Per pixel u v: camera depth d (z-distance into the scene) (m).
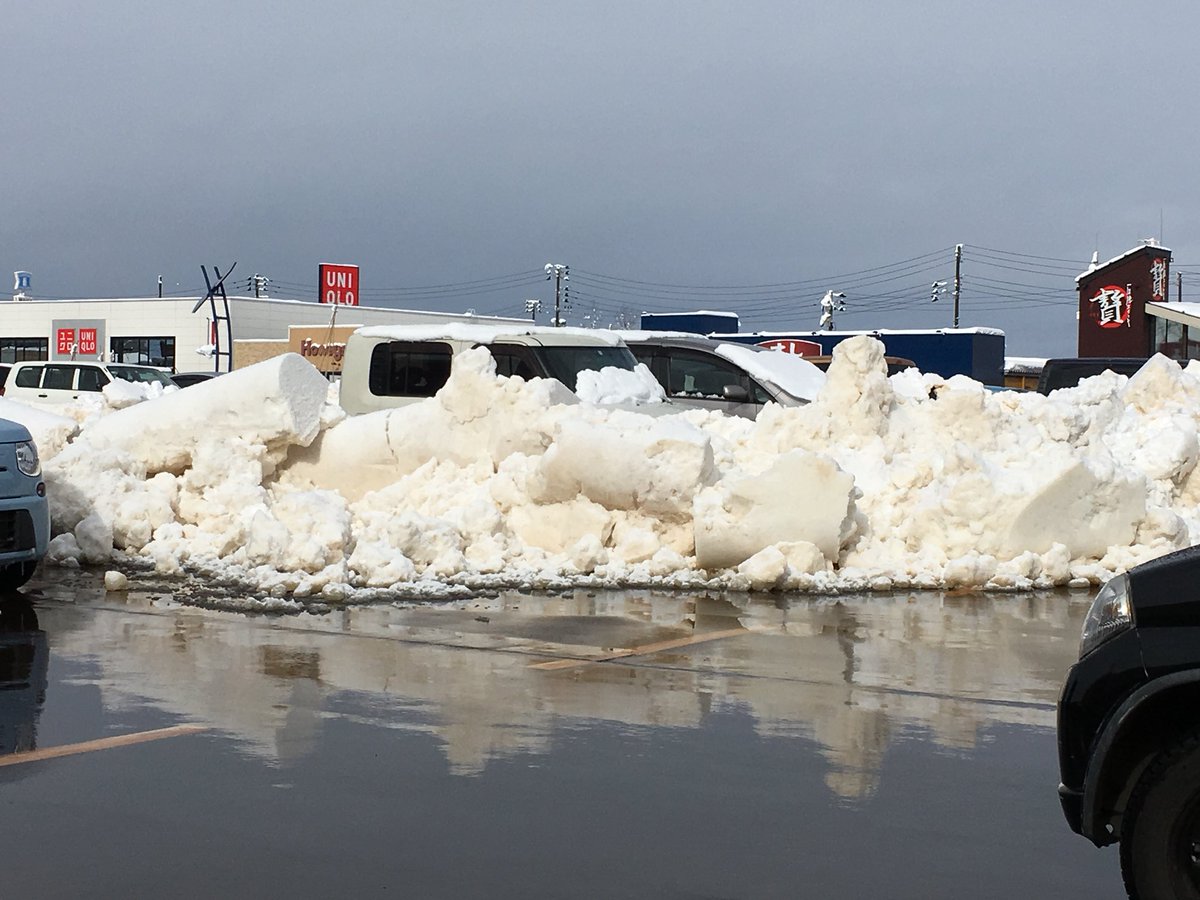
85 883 4.67
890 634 9.41
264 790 5.69
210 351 59.56
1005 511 11.96
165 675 7.76
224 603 10.19
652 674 8.00
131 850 4.99
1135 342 50.66
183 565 11.80
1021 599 11.12
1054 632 9.59
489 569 11.58
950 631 9.56
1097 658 4.30
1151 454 14.34
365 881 4.72
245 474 13.25
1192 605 4.19
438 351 16.08
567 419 12.86
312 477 14.04
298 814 5.40
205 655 8.32
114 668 7.93
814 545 11.48
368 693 7.41
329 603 10.28
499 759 6.19
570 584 11.25
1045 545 12.02
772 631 9.44
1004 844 5.18
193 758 6.13
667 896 4.63
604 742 6.50
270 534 11.30
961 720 7.02
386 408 16.06
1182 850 4.12
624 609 10.24
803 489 11.54
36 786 5.71
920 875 4.85
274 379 13.66
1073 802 4.36
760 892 4.68
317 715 6.92
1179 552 4.44
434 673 7.92
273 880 4.72
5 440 10.18
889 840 5.20
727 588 11.28
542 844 5.10
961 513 12.06
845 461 13.17
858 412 13.59
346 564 11.16
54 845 5.03
